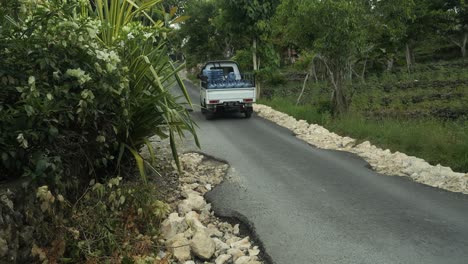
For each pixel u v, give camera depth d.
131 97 5.11
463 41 28.55
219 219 5.19
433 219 4.93
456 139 8.20
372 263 3.92
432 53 31.39
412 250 4.17
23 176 3.46
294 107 14.18
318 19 11.10
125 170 5.68
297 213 5.18
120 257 3.69
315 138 9.98
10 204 3.10
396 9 11.84
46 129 3.59
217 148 8.79
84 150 4.56
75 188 4.28
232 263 4.06
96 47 4.36
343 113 11.88
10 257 3.01
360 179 6.59
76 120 4.24
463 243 4.30
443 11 24.44
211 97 13.33
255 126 12.00
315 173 6.95
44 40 3.92
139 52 5.48
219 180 6.61
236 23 17.84
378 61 23.94
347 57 11.89
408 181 6.49
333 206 5.41
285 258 4.06
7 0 3.68
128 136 5.51
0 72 3.50
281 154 8.34
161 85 5.41
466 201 5.54
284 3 11.92
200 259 4.16
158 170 6.64
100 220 3.94
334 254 4.11
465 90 15.56
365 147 8.71
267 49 18.25
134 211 4.39
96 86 4.23
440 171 6.57
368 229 4.68
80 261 3.62
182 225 4.52
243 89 13.45
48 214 3.58
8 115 3.38
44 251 3.36
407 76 19.47
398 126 9.44
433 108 12.98
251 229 4.80
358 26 11.38
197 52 30.38
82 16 4.65
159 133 5.88
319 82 20.77
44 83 3.73
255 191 6.04
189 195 5.58
